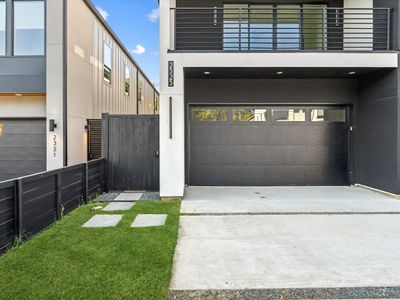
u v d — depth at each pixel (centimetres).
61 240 369
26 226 382
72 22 802
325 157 788
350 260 328
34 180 400
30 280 269
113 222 449
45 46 761
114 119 710
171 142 616
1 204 336
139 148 712
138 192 699
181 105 616
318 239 392
